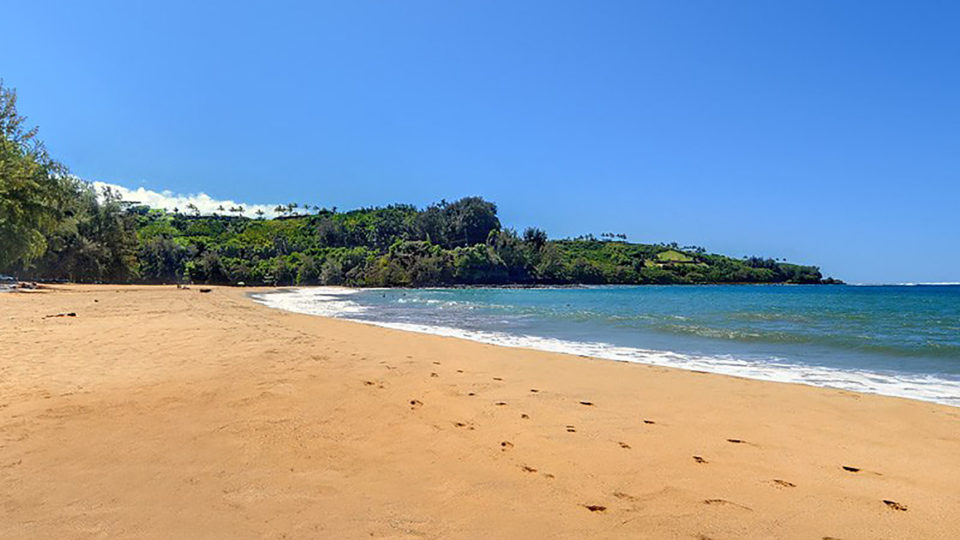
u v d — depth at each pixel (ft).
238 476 11.24
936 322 66.39
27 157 109.60
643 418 17.76
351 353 30.71
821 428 17.04
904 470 13.16
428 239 451.12
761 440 15.53
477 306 107.45
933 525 9.99
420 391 20.76
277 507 9.80
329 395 19.12
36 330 36.47
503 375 25.44
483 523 9.50
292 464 12.13
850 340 44.88
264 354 28.30
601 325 59.52
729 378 26.09
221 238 490.08
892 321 68.18
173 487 10.53
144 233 471.21
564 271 433.48
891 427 17.30
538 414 17.85
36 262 176.35
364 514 9.67
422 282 357.82
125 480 10.80
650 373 26.96
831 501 11.09
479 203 495.82
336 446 13.58
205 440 13.52
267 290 222.07
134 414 15.70
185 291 144.97
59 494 10.03
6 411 15.61
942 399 22.26
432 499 10.53
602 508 10.40
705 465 13.19
